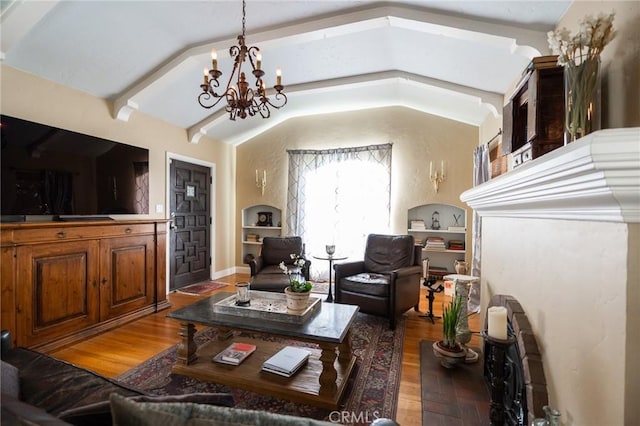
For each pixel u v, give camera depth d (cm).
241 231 569
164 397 84
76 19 231
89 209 296
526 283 142
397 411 173
